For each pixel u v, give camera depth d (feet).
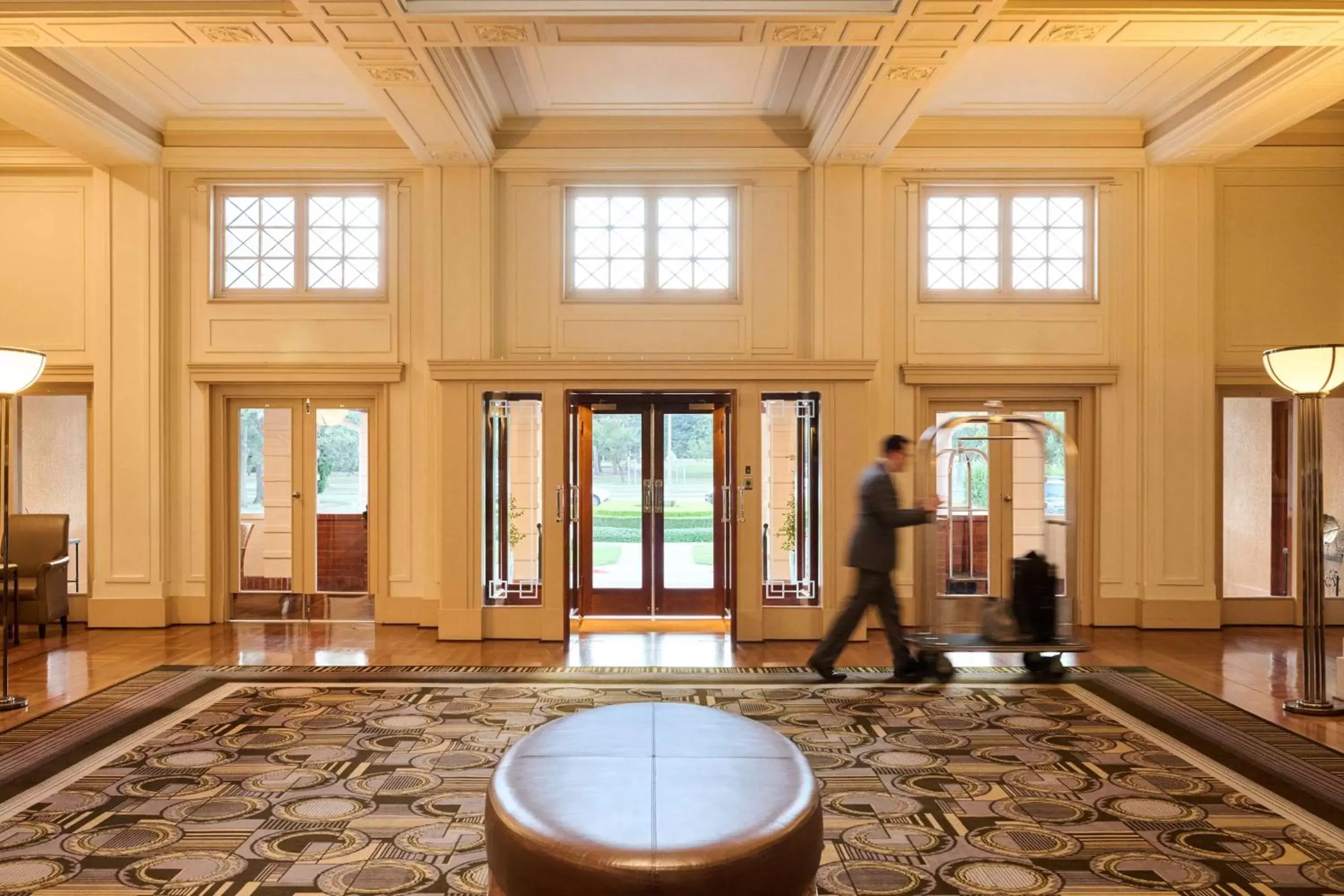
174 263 27.96
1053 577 21.18
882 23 17.90
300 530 28.40
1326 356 17.49
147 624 27.37
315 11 17.31
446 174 27.07
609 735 10.64
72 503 29.09
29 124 24.02
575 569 28.04
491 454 26.22
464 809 12.87
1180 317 27.63
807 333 27.45
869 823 12.48
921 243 28.04
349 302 27.89
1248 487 28.55
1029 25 18.08
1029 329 27.91
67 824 12.32
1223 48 22.43
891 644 20.63
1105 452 27.81
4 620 18.37
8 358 18.42
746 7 17.61
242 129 27.50
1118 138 27.63
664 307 27.58
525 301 27.53
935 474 21.31
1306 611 18.15
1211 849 11.65
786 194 27.53
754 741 10.50
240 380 27.78
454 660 22.99
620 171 27.43
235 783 13.92
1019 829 12.27
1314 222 28.19
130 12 17.52
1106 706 18.52
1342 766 14.83
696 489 28.35
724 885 7.72
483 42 18.85
